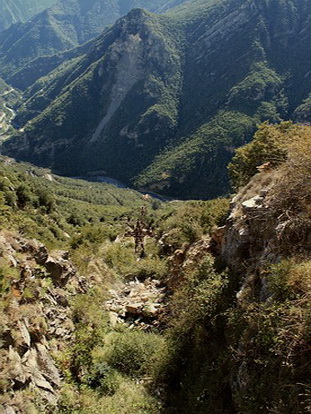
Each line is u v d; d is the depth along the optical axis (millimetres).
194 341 7793
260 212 8078
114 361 8594
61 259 12047
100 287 13344
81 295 11070
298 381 4664
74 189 162500
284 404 4605
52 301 9234
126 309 11734
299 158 7676
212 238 11711
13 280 7617
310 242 6371
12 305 6887
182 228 15570
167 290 13062
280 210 7512
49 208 55719
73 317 9695
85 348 8352
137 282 15281
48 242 15719
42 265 10336
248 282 7133
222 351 6727
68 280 11469
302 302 5191
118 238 31406
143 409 7027
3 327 6086
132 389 7723
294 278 5602
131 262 18125
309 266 5648
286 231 6777
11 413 5082
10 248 9008
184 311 8547
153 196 187000
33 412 5480
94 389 7637
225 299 7609
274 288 5809
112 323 10734
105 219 80688
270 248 7113
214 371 6609
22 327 6699
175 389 7574
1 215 14195
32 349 6875
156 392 7613
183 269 11891
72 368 7762
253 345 5688
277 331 5176
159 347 8812
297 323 4957
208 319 7691
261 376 5250
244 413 5219
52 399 6305
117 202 152000
